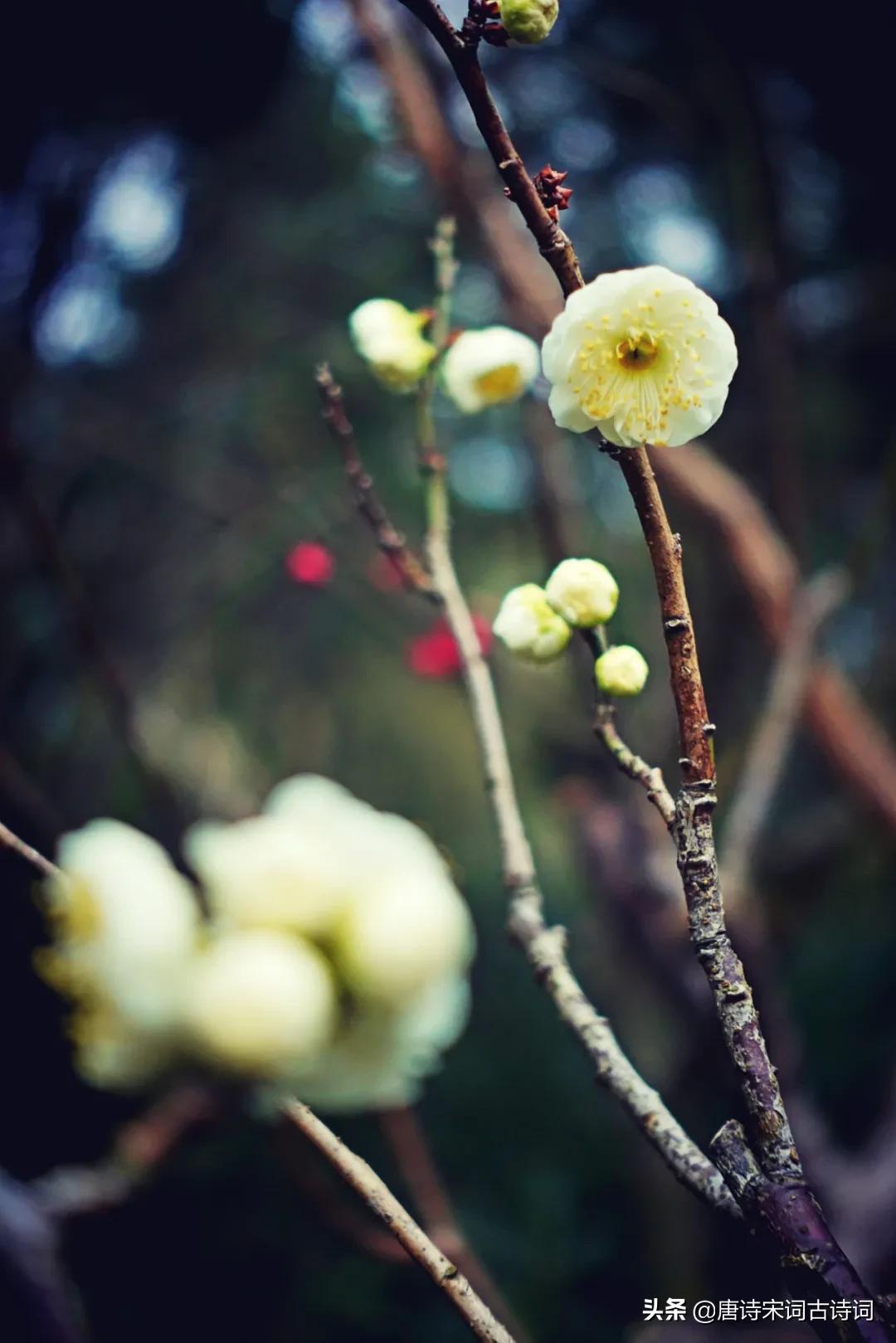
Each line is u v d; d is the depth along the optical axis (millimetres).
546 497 3236
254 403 4113
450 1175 4016
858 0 3166
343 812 621
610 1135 4281
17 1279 1829
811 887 3928
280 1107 929
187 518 4223
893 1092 2936
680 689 902
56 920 623
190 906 585
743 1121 918
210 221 4176
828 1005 4461
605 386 945
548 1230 3748
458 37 889
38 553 2479
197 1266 3484
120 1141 2088
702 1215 3332
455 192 3086
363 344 1544
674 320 943
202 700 4215
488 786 1377
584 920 4688
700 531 3590
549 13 895
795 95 3600
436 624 3309
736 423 3848
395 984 575
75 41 3279
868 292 3834
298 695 4895
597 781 3508
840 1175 2559
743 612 3736
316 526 3770
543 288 3178
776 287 3137
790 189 3859
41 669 3500
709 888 880
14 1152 2865
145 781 2549
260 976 549
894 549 4250
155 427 4016
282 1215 3607
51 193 3588
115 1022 582
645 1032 4078
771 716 2854
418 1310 3605
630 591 4285
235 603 4355
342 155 4188
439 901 587
